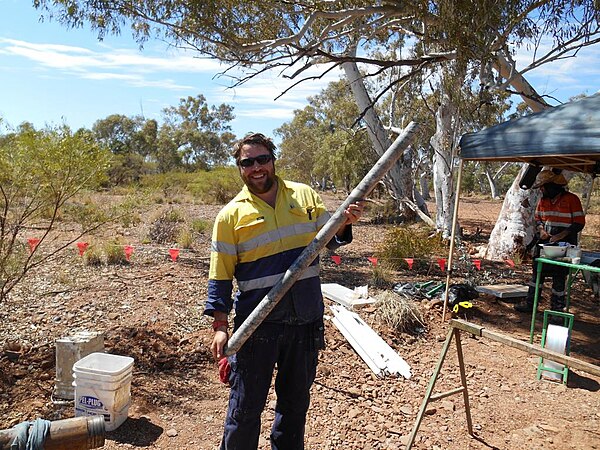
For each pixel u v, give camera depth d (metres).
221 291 2.64
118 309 6.08
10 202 4.77
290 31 9.04
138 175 30.48
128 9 8.05
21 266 5.04
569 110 5.41
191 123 61.62
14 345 4.79
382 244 11.58
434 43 8.39
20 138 4.59
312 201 2.76
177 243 11.12
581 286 8.75
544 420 4.13
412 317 6.10
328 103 34.22
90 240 10.08
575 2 7.25
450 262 6.55
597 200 35.16
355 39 9.43
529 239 11.00
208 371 4.65
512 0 6.79
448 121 12.48
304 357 2.70
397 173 15.15
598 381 4.94
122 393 3.65
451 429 3.93
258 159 2.59
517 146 5.61
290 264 2.63
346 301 6.46
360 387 4.57
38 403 3.85
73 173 4.84
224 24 8.24
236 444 2.68
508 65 9.37
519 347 3.06
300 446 2.83
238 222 2.63
